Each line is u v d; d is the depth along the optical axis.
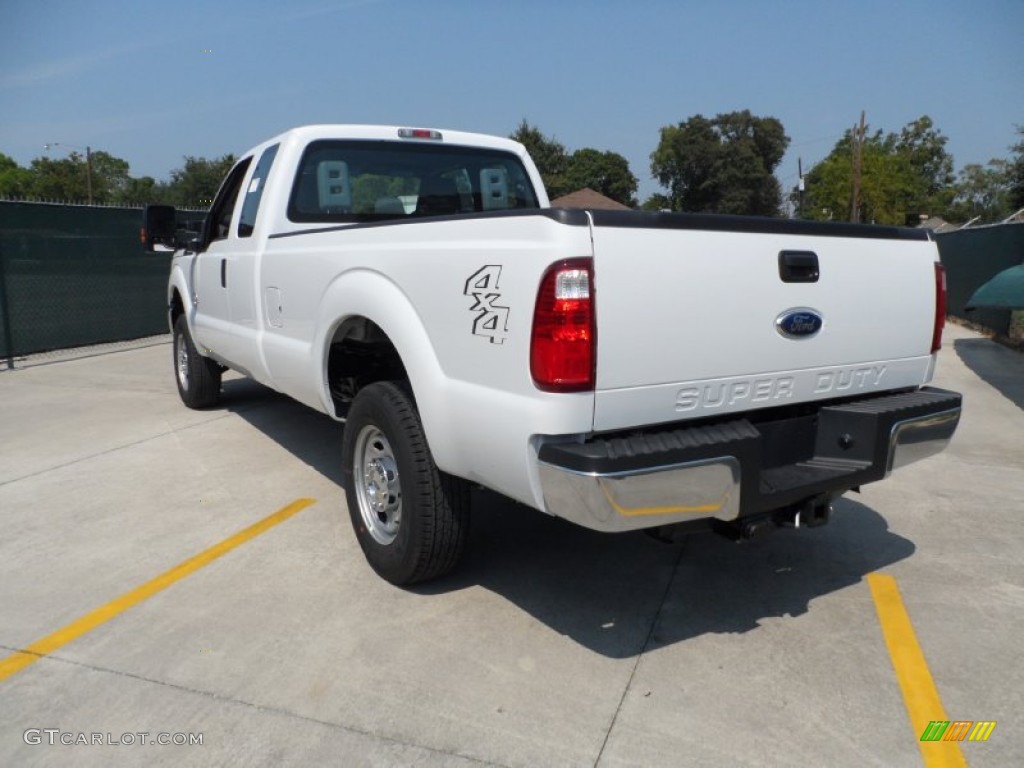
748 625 3.29
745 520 2.99
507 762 2.44
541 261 2.54
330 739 2.56
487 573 3.77
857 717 2.67
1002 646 3.13
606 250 2.56
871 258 3.27
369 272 3.46
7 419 6.89
